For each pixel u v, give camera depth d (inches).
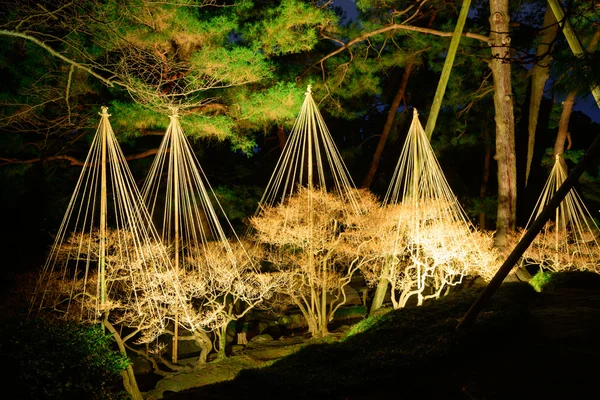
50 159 512.7
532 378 176.1
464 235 422.9
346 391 188.2
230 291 422.3
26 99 416.8
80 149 568.1
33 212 530.3
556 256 479.8
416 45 671.1
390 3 630.5
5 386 217.2
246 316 556.4
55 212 534.6
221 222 650.8
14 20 315.6
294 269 478.6
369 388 187.9
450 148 884.0
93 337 259.9
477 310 216.7
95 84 478.3
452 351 204.7
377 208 466.0
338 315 537.0
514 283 336.5
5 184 514.0
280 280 450.3
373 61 663.1
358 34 611.8
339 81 639.8
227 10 503.5
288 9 483.8
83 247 373.1
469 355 205.8
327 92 636.7
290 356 252.4
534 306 286.5
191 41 432.5
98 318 322.7
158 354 416.8
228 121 461.4
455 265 440.1
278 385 204.1
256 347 445.1
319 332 443.8
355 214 458.0
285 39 497.0
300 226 428.5
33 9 305.3
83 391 236.2
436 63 697.0
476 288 331.3
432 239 409.4
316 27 565.9
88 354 247.4
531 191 697.0
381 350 224.4
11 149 495.5
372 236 443.5
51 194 548.4
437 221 427.8
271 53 530.0
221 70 411.8
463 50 671.8
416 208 411.8
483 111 792.3
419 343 221.0
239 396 200.2
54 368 229.8
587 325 231.3
